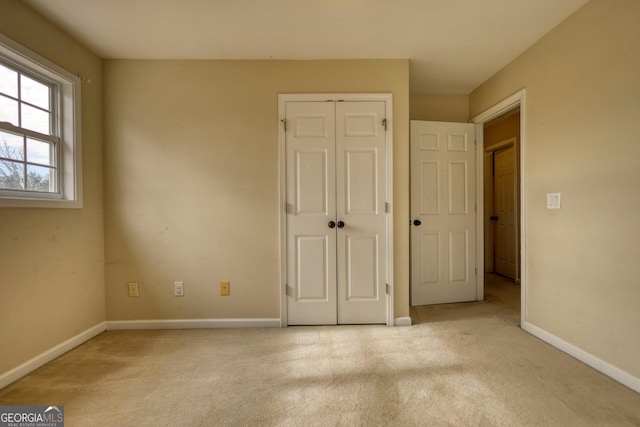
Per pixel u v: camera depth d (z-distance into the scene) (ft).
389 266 8.21
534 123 7.48
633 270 5.22
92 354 6.66
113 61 8.06
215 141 8.18
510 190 13.44
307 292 8.24
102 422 4.53
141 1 5.86
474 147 10.38
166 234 8.16
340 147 8.19
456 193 10.25
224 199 8.19
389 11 6.21
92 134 7.68
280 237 8.18
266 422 4.50
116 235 8.11
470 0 5.90
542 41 7.19
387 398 5.03
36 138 6.43
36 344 6.12
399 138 8.20
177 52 7.80
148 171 8.12
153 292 8.18
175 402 4.97
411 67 8.69
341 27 6.77
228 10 6.15
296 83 8.19
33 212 6.11
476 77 9.39
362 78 8.18
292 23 6.59
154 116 8.11
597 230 5.85
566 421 4.47
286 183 8.20
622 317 5.39
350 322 8.26
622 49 5.37
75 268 7.12
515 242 12.93
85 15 6.26
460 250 10.27
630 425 4.38
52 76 6.67
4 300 5.55
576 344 6.31
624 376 5.33
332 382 5.50
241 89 8.18
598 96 5.82
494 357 6.37
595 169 5.89
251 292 8.26
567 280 6.52
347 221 8.23
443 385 5.37
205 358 6.44
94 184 7.75
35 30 6.11
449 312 9.24
